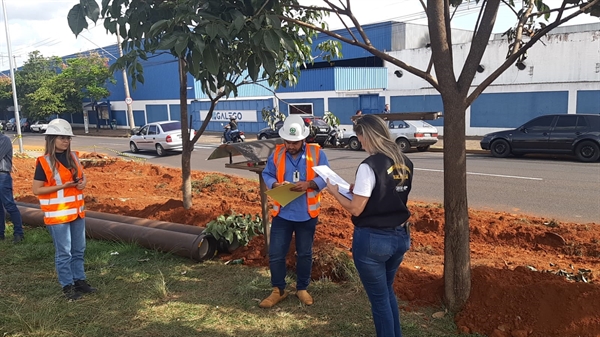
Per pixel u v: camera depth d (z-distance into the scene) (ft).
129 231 19.47
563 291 11.59
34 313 13.46
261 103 109.40
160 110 139.03
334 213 24.81
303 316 13.20
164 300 14.48
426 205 26.91
